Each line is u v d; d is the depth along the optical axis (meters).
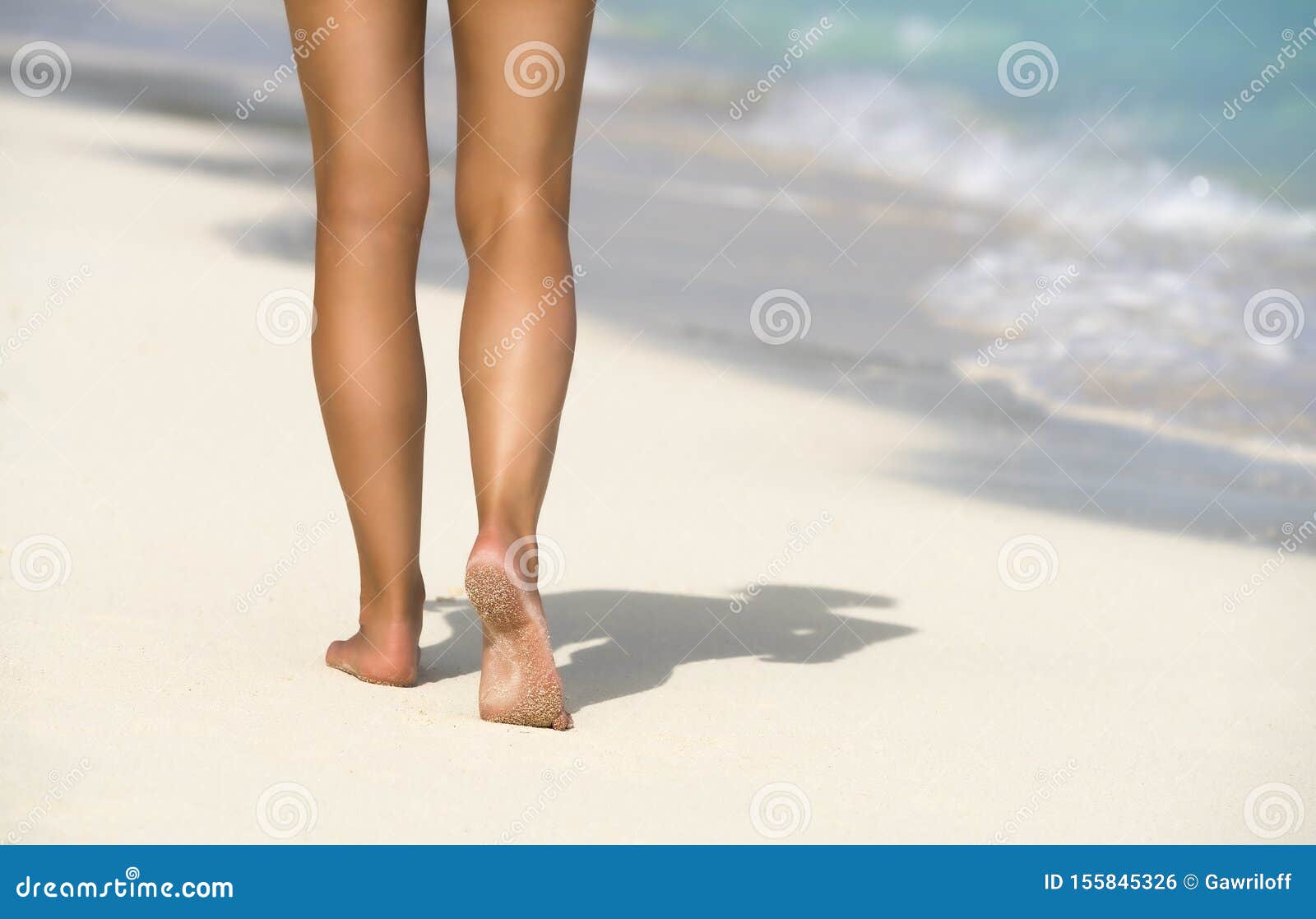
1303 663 7.44
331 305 6.14
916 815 5.03
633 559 8.84
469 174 5.96
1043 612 8.22
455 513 9.42
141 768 4.83
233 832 4.38
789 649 7.20
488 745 5.41
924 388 14.41
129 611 6.73
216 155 22.62
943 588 8.60
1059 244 22.27
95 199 18.39
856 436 12.48
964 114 31.44
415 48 6.18
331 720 5.52
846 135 30.02
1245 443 13.36
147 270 14.98
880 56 35.44
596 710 6.03
